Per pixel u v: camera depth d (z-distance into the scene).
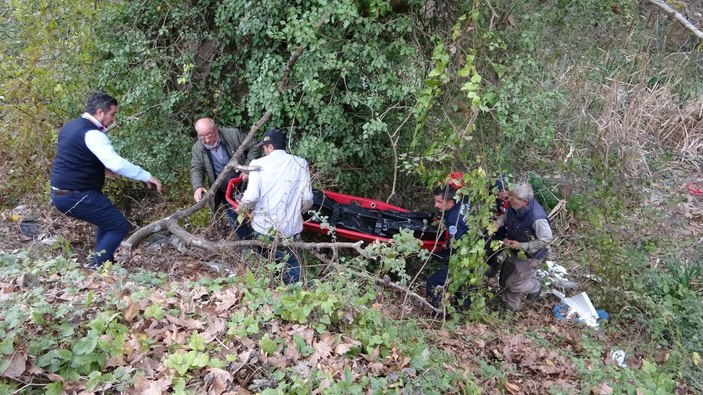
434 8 5.11
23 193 6.36
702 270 6.28
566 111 6.49
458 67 4.50
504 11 4.54
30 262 3.92
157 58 5.90
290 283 4.49
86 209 4.61
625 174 6.26
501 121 4.50
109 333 3.00
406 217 5.97
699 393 4.58
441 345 4.38
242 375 2.97
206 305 3.57
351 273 4.37
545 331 5.34
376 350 3.46
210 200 5.68
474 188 4.47
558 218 6.98
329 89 5.52
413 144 4.59
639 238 6.00
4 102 5.95
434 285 5.39
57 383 2.59
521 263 5.41
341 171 6.16
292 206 4.85
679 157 9.03
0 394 2.50
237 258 5.02
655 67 9.41
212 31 6.09
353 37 5.18
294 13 4.91
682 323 5.48
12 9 6.10
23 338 2.79
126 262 5.27
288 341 3.31
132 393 2.69
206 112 6.23
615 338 5.38
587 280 6.34
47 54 5.88
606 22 5.51
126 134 5.94
